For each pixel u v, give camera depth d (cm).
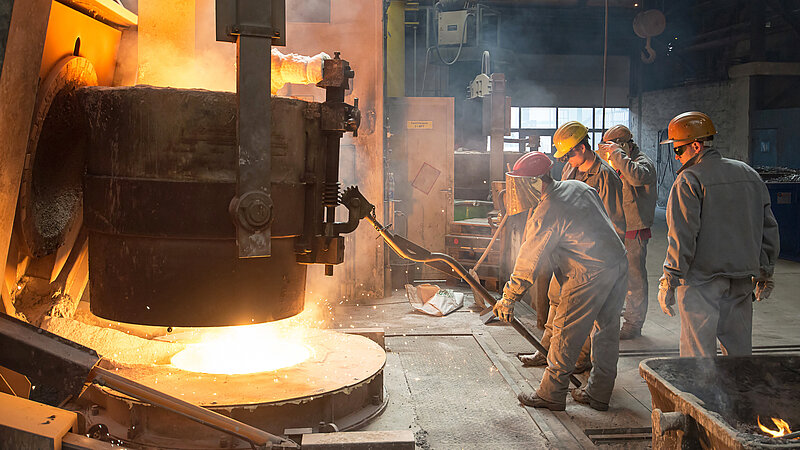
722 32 1791
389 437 262
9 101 230
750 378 287
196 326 230
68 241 334
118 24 349
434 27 1338
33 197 292
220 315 230
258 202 212
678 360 284
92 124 238
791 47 1716
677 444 237
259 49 209
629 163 538
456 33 1280
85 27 304
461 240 791
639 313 574
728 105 1778
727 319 378
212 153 223
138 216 226
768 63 1681
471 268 784
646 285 574
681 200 365
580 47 1986
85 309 381
